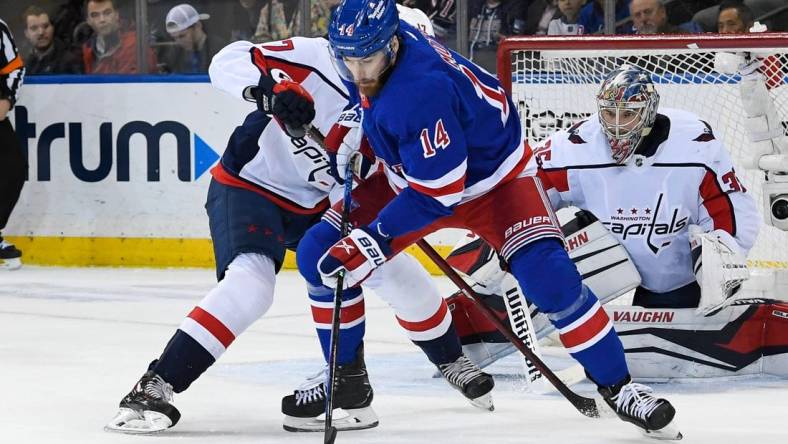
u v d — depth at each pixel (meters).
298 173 8.62
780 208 11.95
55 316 15.11
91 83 21.27
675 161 10.60
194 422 8.55
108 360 11.62
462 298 10.45
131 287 18.27
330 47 7.11
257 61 8.40
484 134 7.65
